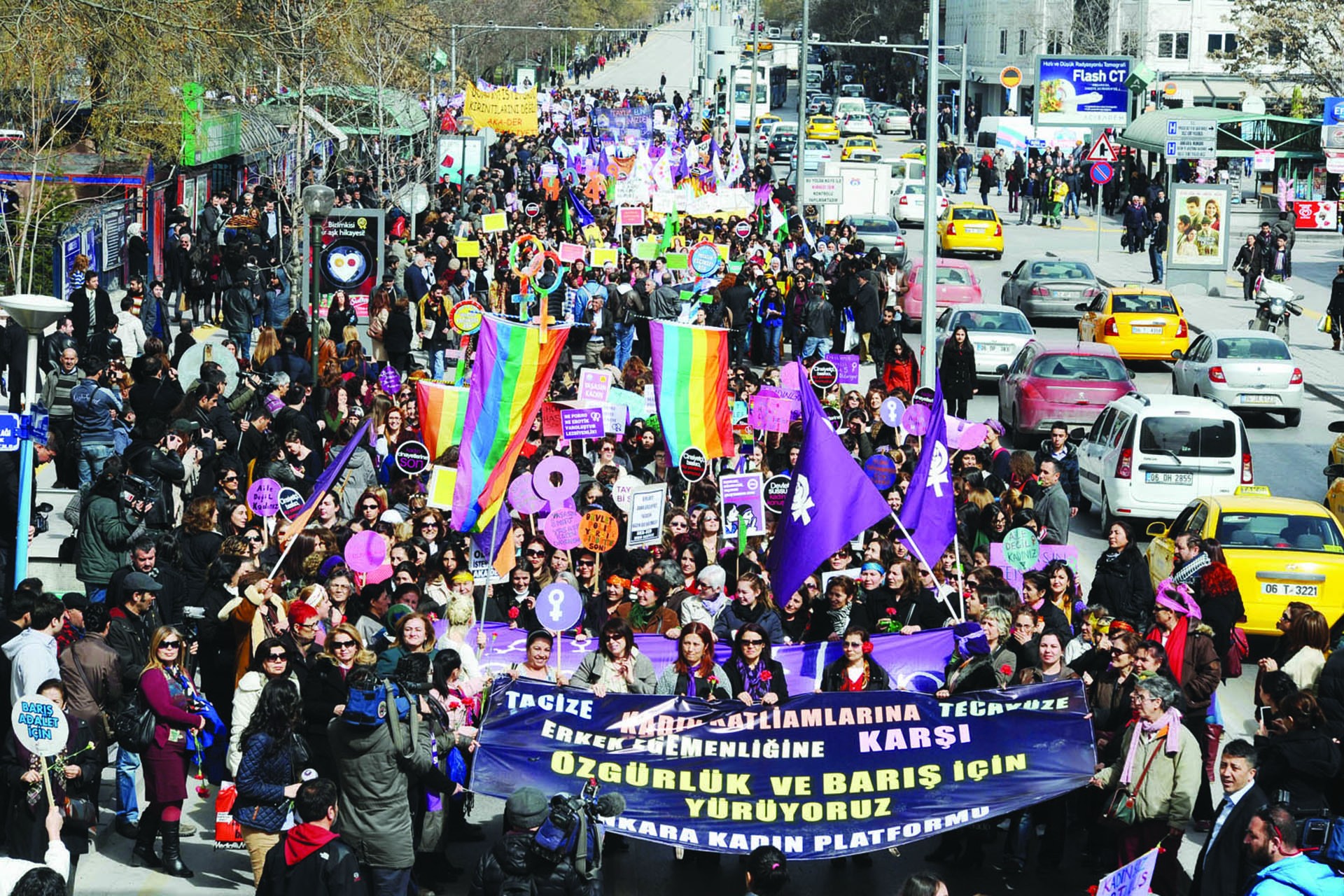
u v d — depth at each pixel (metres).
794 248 38.19
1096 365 25.52
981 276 45.94
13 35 23.23
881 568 12.75
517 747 10.27
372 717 9.03
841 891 10.55
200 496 13.30
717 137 65.62
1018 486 17.31
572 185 45.62
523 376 13.32
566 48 131.25
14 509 14.93
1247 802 9.10
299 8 32.16
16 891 7.04
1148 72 73.88
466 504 13.36
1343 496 19.56
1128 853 10.06
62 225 30.05
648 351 28.42
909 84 112.44
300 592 10.86
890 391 23.41
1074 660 11.35
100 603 11.06
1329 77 67.06
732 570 14.14
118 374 19.22
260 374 20.45
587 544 12.65
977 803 10.11
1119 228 58.38
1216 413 20.64
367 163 48.34
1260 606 15.47
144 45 23.61
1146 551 17.05
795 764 10.25
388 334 26.09
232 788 10.61
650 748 10.29
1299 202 57.22
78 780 9.91
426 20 43.94
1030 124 73.56
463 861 10.91
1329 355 35.06
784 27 164.62
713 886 10.61
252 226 34.16
